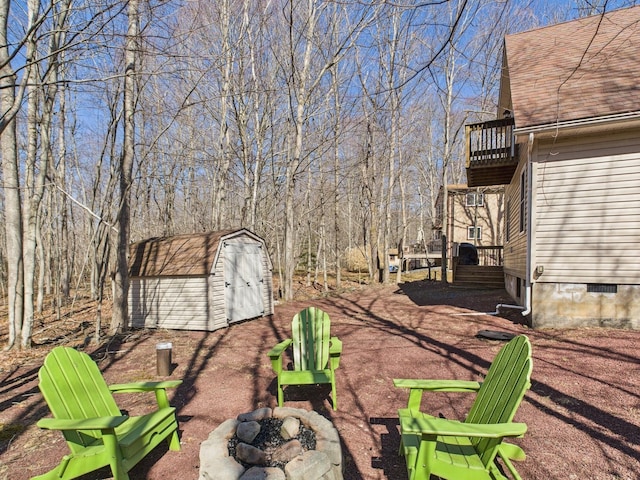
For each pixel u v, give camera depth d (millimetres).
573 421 3168
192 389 4320
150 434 2629
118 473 2268
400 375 4504
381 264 19219
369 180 18328
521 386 2059
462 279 13430
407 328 7082
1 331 8742
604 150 6246
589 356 4848
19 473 2697
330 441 2469
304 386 4285
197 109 14328
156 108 11570
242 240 8688
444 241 15055
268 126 14125
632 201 6137
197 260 7723
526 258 7039
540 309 6652
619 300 6262
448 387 2637
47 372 2475
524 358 2189
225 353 5895
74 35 4672
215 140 16797
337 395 3975
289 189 12703
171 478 2564
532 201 6664
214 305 7652
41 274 11188
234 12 11883
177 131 16484
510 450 2496
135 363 5434
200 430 3279
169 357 4895
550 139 6520
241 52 11930
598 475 2436
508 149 8812
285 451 2348
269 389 4242
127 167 7809
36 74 6766
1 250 17625
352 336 6652
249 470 2172
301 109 12492
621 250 6211
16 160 6555
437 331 6711
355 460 2717
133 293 8344
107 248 7113
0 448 3072
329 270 25375
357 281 18953
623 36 7699
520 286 8719
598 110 5902
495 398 2338
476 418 2490
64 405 2461
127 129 7723
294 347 4211
